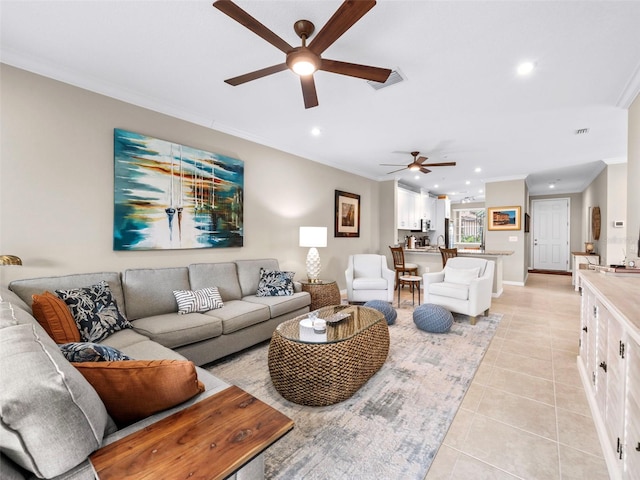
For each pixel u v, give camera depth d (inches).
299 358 81.3
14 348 33.5
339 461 61.7
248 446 35.8
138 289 104.7
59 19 72.7
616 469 55.3
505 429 71.7
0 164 85.8
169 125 123.0
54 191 94.8
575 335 135.2
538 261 357.4
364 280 187.6
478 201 418.6
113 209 107.1
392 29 74.9
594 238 253.0
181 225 125.5
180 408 43.3
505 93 108.3
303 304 140.9
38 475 30.6
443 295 158.4
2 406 28.2
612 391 60.6
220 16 72.0
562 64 89.5
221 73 97.5
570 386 91.0
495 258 214.8
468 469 59.7
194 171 129.9
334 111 125.4
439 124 138.9
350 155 194.4
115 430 40.3
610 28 73.6
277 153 171.8
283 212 175.5
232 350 108.3
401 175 260.8
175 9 69.7
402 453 64.0
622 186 196.5
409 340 127.8
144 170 114.3
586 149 177.5
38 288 84.2
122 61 90.8
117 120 108.3
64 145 96.7
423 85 103.0
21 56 86.9
